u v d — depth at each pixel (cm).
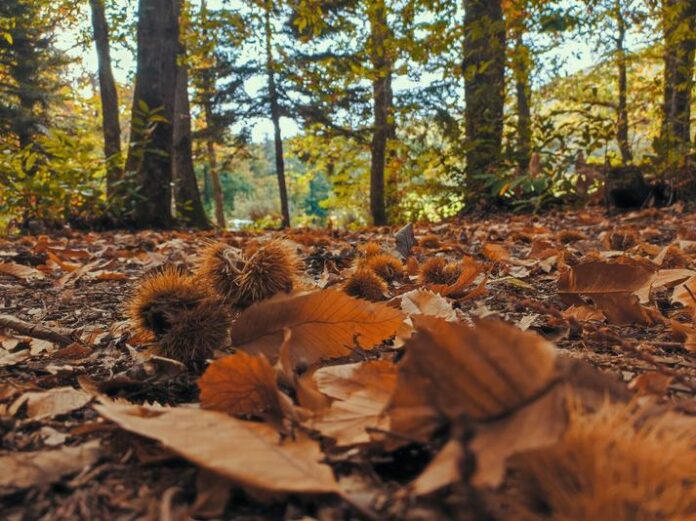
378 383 137
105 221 1083
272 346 176
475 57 1393
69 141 1042
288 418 126
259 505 104
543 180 1224
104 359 213
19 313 308
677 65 1292
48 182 997
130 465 120
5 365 207
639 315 248
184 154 1773
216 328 192
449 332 89
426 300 243
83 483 112
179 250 568
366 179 2736
